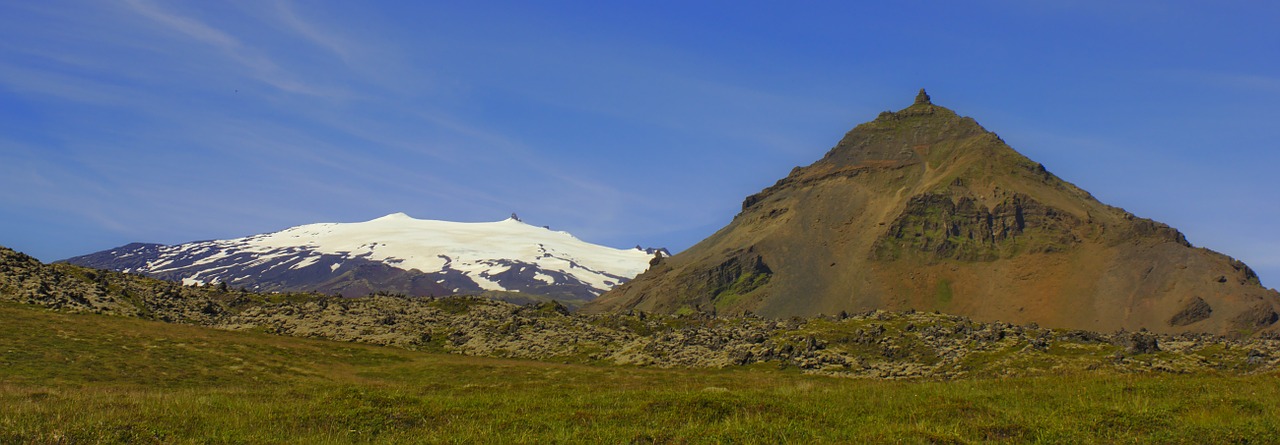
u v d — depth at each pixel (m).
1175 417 30.42
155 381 55.78
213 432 29.69
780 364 72.94
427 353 82.12
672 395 36.97
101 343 64.38
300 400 38.16
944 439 27.48
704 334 88.12
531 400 38.09
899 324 85.69
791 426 29.56
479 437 28.94
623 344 88.62
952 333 79.44
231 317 90.94
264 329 85.50
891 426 29.70
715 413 32.97
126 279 97.94
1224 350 71.31
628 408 34.62
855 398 37.03
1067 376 45.81
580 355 83.25
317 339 83.56
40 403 35.69
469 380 67.12
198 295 98.88
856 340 81.38
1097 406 32.75
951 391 39.00
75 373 54.72
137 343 66.50
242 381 59.94
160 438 28.45
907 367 70.38
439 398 38.81
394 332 89.81
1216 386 37.91
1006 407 33.78
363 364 73.31
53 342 62.00
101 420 29.95
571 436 28.88
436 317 100.25
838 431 29.36
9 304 72.50
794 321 95.44
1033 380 42.69
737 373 70.44
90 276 92.75
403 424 32.38
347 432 30.55
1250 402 32.94
